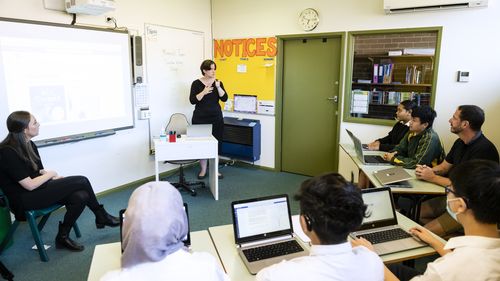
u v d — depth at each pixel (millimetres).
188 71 5195
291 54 4938
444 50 3857
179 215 997
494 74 3670
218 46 5508
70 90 3660
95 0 3357
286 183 4742
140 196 988
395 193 2576
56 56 3492
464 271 1162
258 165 5441
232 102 5527
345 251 1070
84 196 2959
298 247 1697
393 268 1903
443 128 3992
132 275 938
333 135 4816
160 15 4645
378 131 4379
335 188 1059
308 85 4887
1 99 3104
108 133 4125
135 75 4312
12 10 3180
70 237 3152
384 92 4348
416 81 4148
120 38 4113
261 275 1117
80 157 3922
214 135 4703
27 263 2748
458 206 1258
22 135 2719
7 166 2619
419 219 2793
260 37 5055
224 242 1778
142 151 4680
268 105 5156
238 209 1755
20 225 3400
